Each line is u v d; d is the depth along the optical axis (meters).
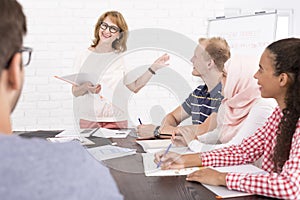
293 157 1.29
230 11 3.98
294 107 1.43
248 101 2.11
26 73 3.54
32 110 3.59
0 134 0.52
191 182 1.36
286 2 4.05
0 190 0.46
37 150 0.51
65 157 0.52
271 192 1.23
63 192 0.48
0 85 0.56
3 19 0.55
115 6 3.60
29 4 3.50
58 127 3.63
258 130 1.75
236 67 2.10
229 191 1.28
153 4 3.63
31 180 0.47
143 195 1.23
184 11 3.66
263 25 2.90
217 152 1.62
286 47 1.45
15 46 0.56
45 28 3.54
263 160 1.71
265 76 1.50
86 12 3.56
